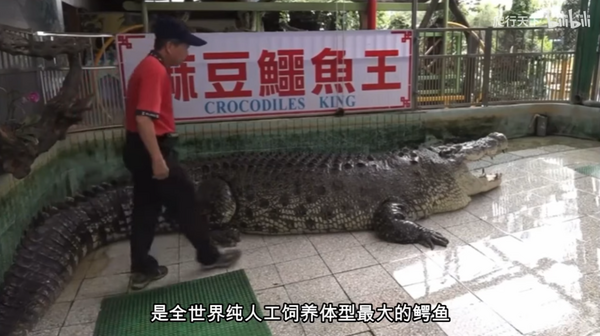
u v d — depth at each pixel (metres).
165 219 3.90
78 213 3.48
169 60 2.88
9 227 2.87
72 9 6.82
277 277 3.12
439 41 6.30
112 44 5.49
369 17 6.59
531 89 6.34
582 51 6.27
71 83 2.77
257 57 4.84
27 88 3.53
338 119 5.20
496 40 5.93
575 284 2.83
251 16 7.73
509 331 2.42
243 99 4.90
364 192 3.86
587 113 6.23
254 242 3.72
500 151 4.67
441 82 5.72
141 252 3.00
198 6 6.38
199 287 3.03
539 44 6.16
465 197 4.24
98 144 4.58
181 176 2.98
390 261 3.28
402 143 5.57
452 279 2.97
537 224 3.76
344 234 3.81
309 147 5.18
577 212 3.95
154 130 2.71
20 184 3.10
